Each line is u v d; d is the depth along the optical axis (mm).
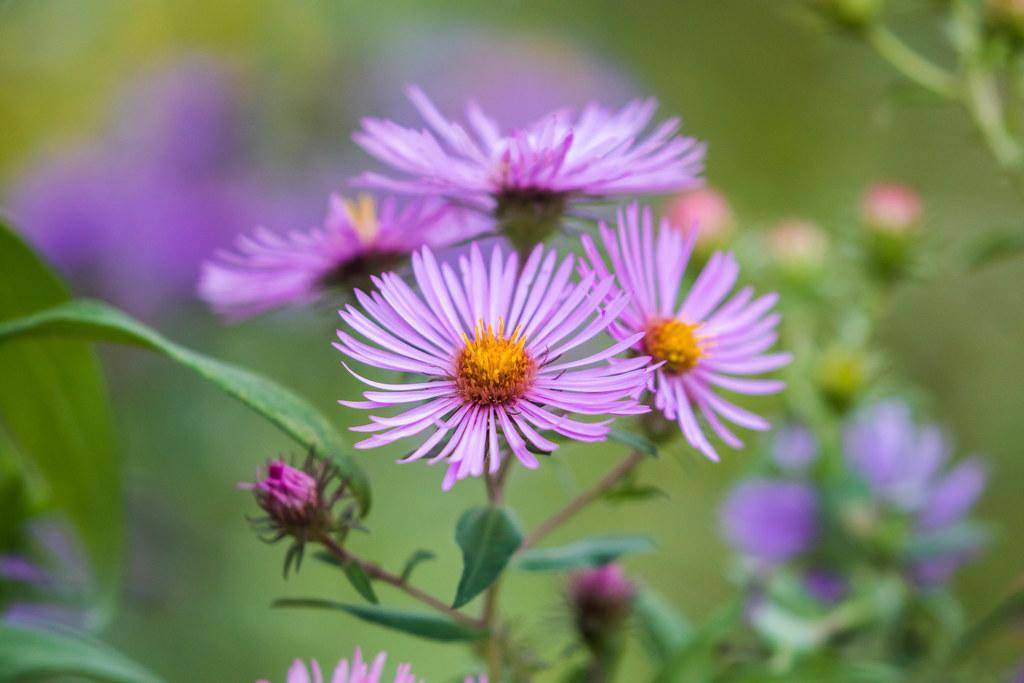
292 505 436
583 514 780
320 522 438
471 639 443
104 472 499
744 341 445
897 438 574
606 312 426
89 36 878
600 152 451
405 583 443
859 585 552
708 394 442
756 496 570
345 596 688
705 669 492
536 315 431
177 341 707
